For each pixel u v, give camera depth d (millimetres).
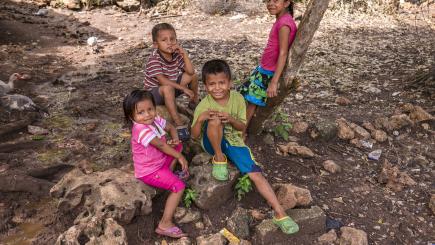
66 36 8805
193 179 3766
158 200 3748
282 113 5055
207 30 9484
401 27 9898
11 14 9766
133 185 3568
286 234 3549
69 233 3229
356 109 5855
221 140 3709
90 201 3561
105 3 11133
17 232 3615
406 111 5750
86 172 4105
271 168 4371
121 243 3193
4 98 5125
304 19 3707
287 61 3926
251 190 3910
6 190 3949
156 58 4172
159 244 3461
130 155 4430
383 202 4117
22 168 4227
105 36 8945
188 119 4430
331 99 6117
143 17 10438
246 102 4367
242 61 7391
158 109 4191
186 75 4387
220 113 3574
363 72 7160
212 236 3445
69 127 5031
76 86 6258
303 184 4223
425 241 3723
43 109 5328
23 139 4730
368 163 4688
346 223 3826
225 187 3697
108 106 5621
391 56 7957
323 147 4875
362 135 5094
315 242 3590
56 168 4199
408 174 4574
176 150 3701
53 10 10570
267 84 4168
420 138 5238
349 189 4250
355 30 9609
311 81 6707
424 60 7691
